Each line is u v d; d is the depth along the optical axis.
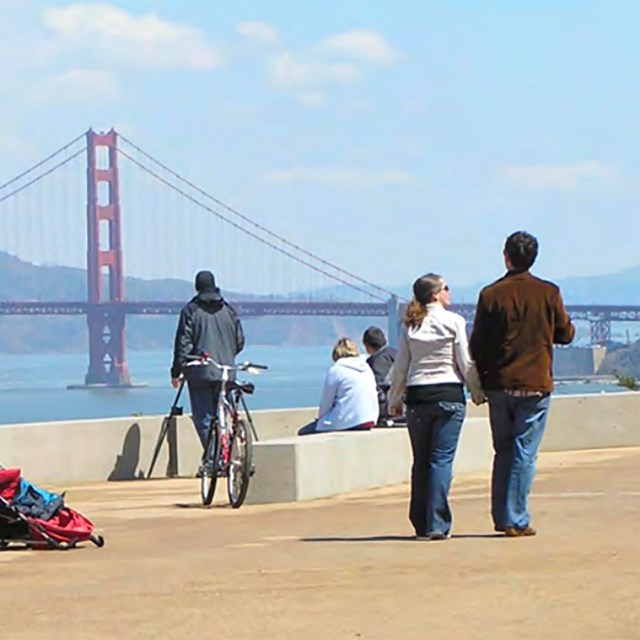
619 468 31.11
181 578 17.45
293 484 27.22
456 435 20.12
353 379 30.09
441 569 17.17
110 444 34.25
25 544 21.19
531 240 19.70
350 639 13.46
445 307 20.36
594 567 16.80
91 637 13.97
